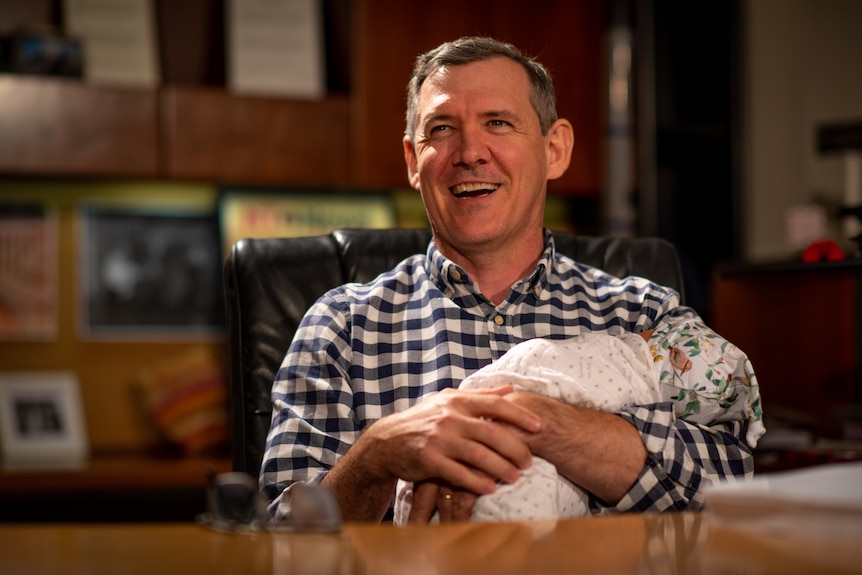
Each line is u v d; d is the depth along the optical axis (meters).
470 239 1.54
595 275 1.65
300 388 1.48
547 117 1.64
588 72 3.34
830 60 3.94
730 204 3.56
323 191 3.34
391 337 1.54
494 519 1.18
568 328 1.55
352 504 1.29
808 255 1.94
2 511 2.73
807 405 2.38
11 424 3.11
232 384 1.61
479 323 1.52
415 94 1.65
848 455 1.89
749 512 0.86
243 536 0.89
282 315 1.61
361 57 3.16
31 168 2.91
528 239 1.60
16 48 2.96
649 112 3.34
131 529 0.93
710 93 3.61
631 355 1.35
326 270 1.66
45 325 3.19
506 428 1.22
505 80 1.58
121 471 2.81
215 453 3.17
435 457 1.18
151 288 3.27
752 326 2.27
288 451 1.43
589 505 1.33
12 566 0.77
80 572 0.75
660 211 3.52
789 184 3.91
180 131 3.03
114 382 3.24
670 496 1.28
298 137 3.12
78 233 3.23
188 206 3.31
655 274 1.73
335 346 1.51
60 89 2.94
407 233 1.74
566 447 1.22
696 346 1.37
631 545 0.82
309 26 3.25
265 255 1.64
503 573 0.72
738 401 1.38
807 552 0.78
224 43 3.31
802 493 0.84
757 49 3.87
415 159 1.71
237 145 3.07
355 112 3.16
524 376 1.28
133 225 3.27
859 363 2.47
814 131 3.95
